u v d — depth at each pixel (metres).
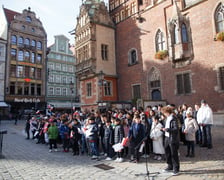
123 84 24.52
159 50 20.52
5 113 35.38
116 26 26.30
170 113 6.21
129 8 24.55
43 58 43.22
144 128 7.66
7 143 12.54
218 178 5.16
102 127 9.26
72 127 9.41
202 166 6.25
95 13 24.34
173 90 18.75
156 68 20.56
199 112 9.17
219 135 11.52
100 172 6.36
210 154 7.64
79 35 25.61
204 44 16.66
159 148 7.39
